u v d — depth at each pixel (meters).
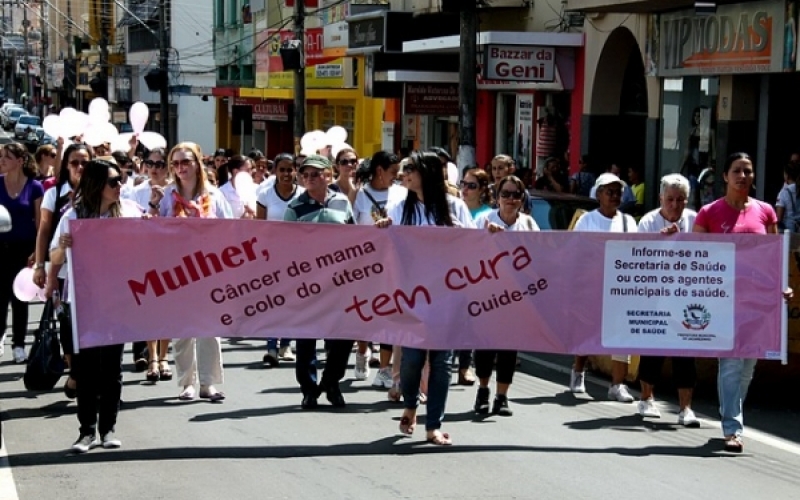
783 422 10.21
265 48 46.06
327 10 39.75
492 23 28.05
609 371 12.02
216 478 7.84
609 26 23.39
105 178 8.58
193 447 8.69
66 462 8.21
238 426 9.42
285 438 9.02
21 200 12.19
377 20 30.02
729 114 19.81
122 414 9.83
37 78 95.62
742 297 8.99
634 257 8.96
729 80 19.77
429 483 7.79
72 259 8.45
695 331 9.00
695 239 8.95
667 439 9.33
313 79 41.00
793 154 17.73
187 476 7.87
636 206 16.95
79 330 8.43
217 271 8.76
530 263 8.93
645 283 8.98
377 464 8.27
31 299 10.14
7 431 9.18
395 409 10.21
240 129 54.78
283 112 44.38
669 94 21.89
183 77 57.12
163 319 8.68
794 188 15.28
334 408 10.22
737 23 19.08
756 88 19.73
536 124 26.92
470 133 17.91
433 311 8.88
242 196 12.09
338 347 10.15
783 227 15.28
